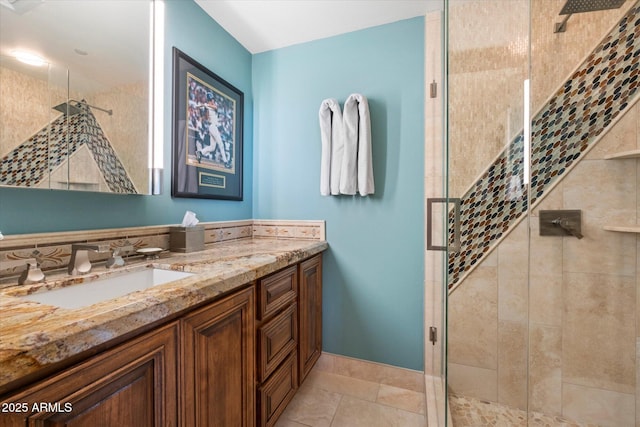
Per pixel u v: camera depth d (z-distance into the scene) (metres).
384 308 1.68
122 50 1.14
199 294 0.76
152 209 1.29
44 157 0.89
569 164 1.32
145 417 0.63
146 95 1.24
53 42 0.92
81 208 1.02
